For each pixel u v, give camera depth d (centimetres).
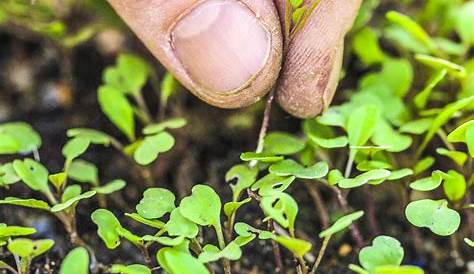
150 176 20
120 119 19
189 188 20
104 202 19
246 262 19
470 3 20
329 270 18
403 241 19
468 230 19
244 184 17
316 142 17
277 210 15
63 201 17
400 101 19
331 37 17
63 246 19
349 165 17
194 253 18
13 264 18
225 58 17
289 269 18
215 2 17
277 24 17
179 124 18
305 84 17
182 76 18
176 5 17
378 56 20
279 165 17
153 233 19
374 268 16
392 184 19
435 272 19
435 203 16
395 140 18
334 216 19
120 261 18
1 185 18
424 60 18
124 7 18
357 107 18
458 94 19
